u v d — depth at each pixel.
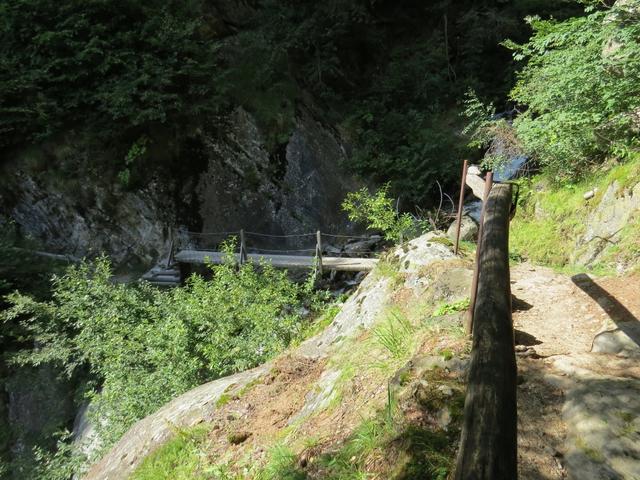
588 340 3.18
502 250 2.44
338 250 12.26
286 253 12.40
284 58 14.21
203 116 12.70
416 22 17.81
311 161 13.38
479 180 4.07
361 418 2.82
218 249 12.23
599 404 2.32
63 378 9.87
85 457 7.51
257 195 12.84
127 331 7.57
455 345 2.96
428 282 4.09
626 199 4.86
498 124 7.91
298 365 4.36
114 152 12.02
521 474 2.12
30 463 9.01
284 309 7.39
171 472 3.75
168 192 12.23
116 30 12.54
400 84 15.39
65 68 11.89
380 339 3.54
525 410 2.48
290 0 15.10
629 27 4.77
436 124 14.46
